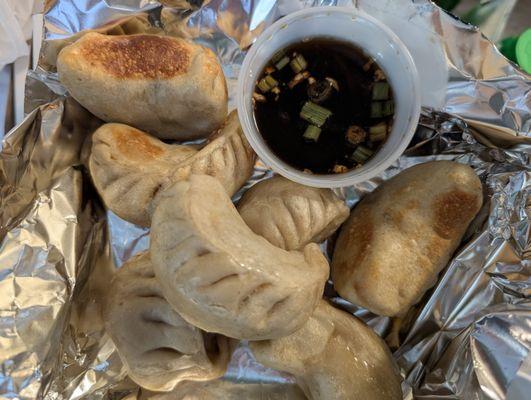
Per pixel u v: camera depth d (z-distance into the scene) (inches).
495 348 6.3
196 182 5.4
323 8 6.1
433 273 6.6
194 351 6.4
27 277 6.7
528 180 6.8
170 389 7.0
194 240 4.9
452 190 6.4
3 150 6.8
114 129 6.5
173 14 7.2
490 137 7.1
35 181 7.0
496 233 6.8
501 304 6.6
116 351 7.1
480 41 6.8
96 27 7.1
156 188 6.2
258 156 6.7
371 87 6.5
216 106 6.5
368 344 6.5
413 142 7.5
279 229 6.2
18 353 6.4
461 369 6.4
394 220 6.5
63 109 7.1
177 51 6.4
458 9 7.8
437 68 7.0
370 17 6.1
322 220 6.4
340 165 6.5
